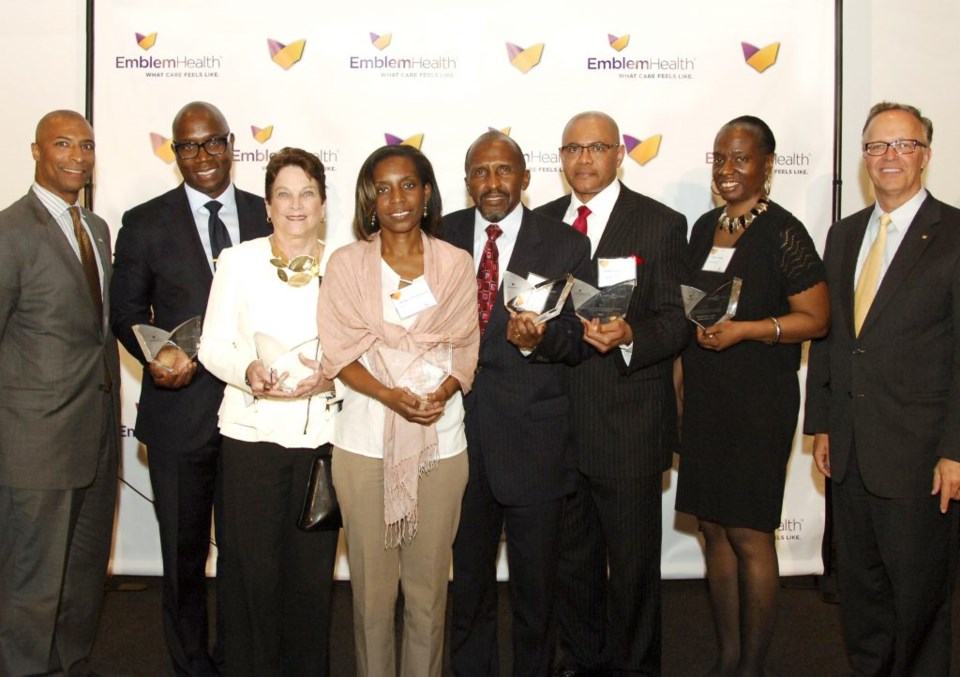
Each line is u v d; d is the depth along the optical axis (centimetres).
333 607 371
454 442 246
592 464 276
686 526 407
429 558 244
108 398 284
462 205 390
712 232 292
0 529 270
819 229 389
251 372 237
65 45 387
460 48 384
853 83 395
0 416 265
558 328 255
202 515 285
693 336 282
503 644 338
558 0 383
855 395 266
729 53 384
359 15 383
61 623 283
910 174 258
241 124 384
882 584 277
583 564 300
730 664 289
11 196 393
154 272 280
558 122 387
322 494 247
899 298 258
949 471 247
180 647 288
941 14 393
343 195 389
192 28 381
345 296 239
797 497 403
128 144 383
